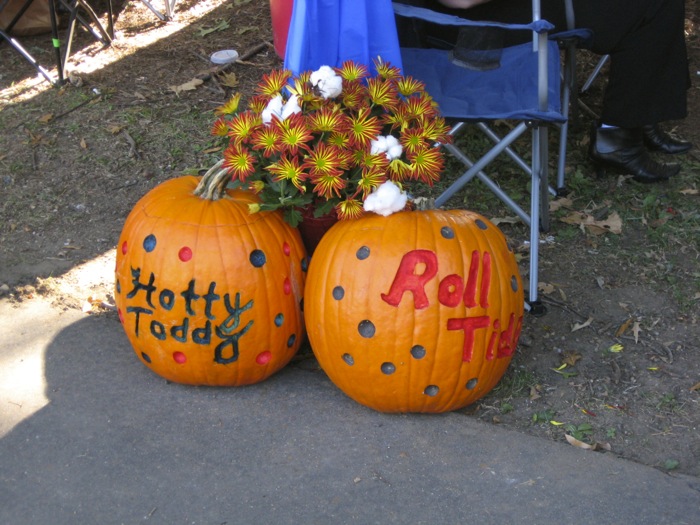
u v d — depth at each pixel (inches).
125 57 217.0
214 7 244.8
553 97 127.1
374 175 103.0
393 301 99.9
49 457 104.7
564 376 119.4
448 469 101.9
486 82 136.7
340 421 110.0
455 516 95.2
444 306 100.2
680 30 149.9
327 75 107.1
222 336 107.7
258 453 105.0
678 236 150.6
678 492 97.4
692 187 165.8
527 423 111.1
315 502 97.5
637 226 154.6
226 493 99.0
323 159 101.7
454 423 109.3
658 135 175.8
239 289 105.7
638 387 116.9
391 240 100.7
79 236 154.3
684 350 123.9
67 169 172.9
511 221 154.6
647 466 101.7
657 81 152.7
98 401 114.3
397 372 103.0
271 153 103.7
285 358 114.7
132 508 97.2
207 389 116.3
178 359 110.7
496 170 172.7
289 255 110.3
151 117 189.2
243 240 106.0
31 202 163.5
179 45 222.7
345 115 107.0
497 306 103.1
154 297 106.9
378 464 102.8
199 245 104.9
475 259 101.9
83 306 135.0
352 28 119.6
